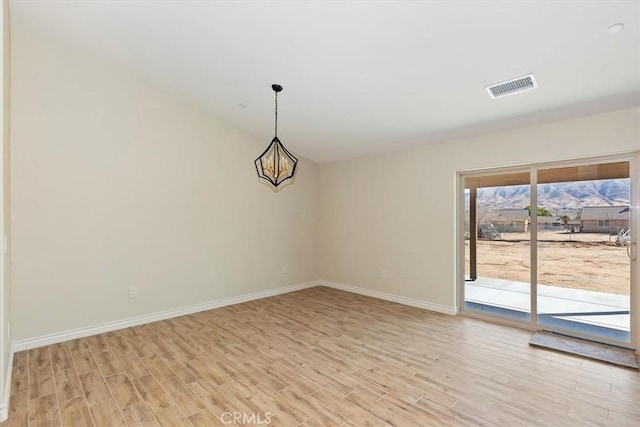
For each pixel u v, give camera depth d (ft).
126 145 12.92
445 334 11.97
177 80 12.92
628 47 7.72
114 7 9.42
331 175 19.88
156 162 13.71
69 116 11.63
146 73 12.75
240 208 16.53
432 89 10.79
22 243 10.69
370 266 17.76
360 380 8.68
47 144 11.18
